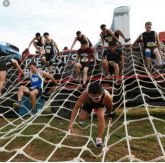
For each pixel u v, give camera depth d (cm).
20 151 529
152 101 1014
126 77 1002
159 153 614
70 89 997
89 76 1055
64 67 1102
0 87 1014
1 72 1017
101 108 620
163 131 796
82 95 608
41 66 1145
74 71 1070
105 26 1096
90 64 1062
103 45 1114
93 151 626
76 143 687
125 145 666
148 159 578
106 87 990
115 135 752
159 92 927
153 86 1007
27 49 1216
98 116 609
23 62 1164
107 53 1039
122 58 1044
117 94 973
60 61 1117
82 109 648
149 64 1045
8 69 1145
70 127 619
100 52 1095
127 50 1126
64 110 981
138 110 1030
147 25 1066
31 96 932
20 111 1034
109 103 620
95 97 595
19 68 1060
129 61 1094
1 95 1056
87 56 1038
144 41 1068
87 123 880
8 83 1123
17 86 1093
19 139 718
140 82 1010
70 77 1052
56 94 950
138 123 897
